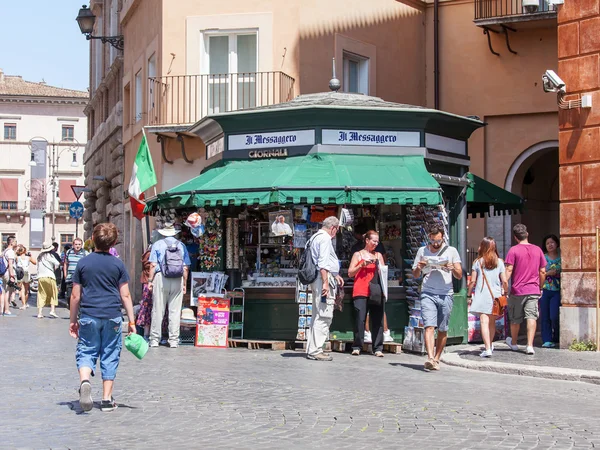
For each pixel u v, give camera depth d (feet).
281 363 44.98
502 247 80.59
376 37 80.12
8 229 263.49
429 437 26.35
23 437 25.81
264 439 25.80
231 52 76.18
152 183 65.31
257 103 74.64
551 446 25.29
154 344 53.16
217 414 29.86
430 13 84.17
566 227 51.65
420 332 50.34
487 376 42.04
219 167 57.93
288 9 74.64
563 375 41.14
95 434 26.35
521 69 79.20
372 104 56.70
